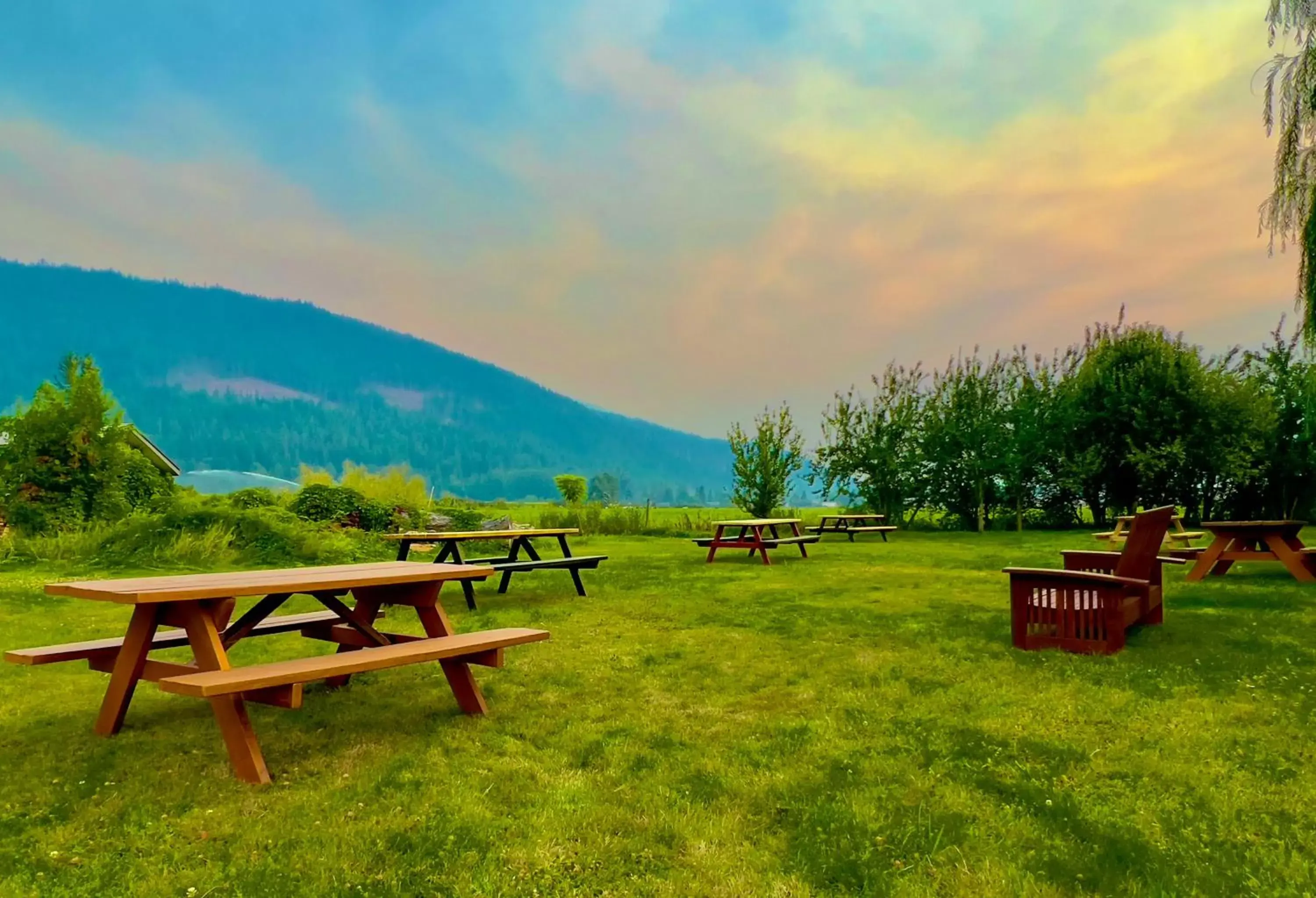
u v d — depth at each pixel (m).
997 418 22.59
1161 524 6.11
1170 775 3.35
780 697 4.65
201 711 4.38
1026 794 3.16
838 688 4.83
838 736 3.92
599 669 5.36
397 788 3.27
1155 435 20.95
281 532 13.51
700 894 2.45
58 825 2.93
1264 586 9.02
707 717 4.27
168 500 16.61
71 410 14.85
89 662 4.14
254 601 8.62
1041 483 22.89
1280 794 3.15
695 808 3.05
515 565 8.24
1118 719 4.13
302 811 3.04
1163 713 4.22
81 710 4.42
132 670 3.90
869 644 6.11
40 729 4.05
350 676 5.11
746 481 21.78
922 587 9.59
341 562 13.12
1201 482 21.41
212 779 3.36
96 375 15.29
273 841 2.79
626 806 3.09
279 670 3.38
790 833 2.87
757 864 2.63
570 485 29.17
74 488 14.68
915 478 23.44
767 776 3.39
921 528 24.16
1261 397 20.34
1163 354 21.27
